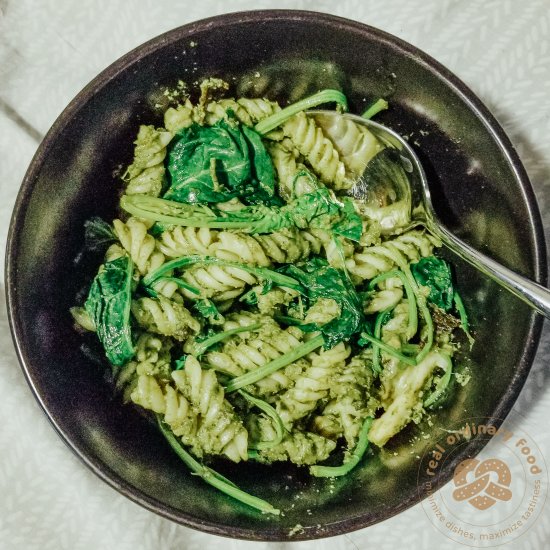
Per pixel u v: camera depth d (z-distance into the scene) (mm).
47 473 542
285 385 521
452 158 510
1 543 536
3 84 550
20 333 479
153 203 510
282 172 518
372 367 525
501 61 546
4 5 549
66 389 490
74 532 539
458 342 528
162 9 545
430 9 546
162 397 501
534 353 486
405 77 496
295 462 515
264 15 476
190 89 502
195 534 545
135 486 490
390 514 489
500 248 504
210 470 511
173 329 508
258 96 516
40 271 488
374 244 525
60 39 550
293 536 489
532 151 546
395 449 518
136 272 509
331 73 504
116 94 485
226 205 516
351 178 523
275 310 527
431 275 527
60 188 488
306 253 523
